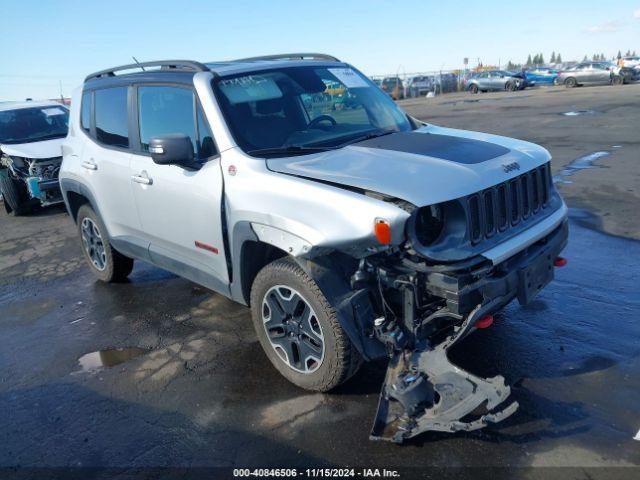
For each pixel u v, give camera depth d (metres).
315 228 3.16
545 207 3.79
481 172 3.23
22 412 3.87
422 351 3.17
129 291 5.93
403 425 3.03
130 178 4.77
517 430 3.16
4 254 7.93
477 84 39.09
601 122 15.14
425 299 3.11
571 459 2.91
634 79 33.16
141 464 3.21
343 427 3.34
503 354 3.96
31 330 5.24
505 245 3.22
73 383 4.19
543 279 3.46
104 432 3.54
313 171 3.43
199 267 4.38
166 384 4.04
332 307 3.23
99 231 5.79
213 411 3.64
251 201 3.57
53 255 7.62
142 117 4.69
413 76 43.62
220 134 3.90
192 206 4.14
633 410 3.26
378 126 4.42
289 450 3.19
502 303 3.19
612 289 4.88
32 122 10.75
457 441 3.12
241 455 3.20
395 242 2.94
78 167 5.57
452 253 3.00
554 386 3.54
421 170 3.23
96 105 5.39
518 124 16.33
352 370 3.44
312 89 4.45
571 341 4.06
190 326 4.96
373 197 3.07
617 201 7.48
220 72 4.25
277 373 4.02
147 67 4.84
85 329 5.13
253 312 3.87
